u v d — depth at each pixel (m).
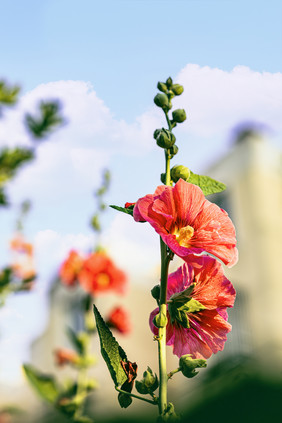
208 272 1.69
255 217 9.23
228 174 9.74
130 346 9.06
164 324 1.53
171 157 1.74
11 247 3.88
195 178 1.78
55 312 8.17
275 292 8.87
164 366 1.50
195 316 1.68
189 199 1.62
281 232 9.31
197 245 1.61
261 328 8.66
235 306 9.21
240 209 9.52
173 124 1.87
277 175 9.44
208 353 1.64
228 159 9.71
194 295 1.68
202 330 1.67
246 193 9.38
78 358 3.69
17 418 2.90
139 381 1.48
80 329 8.16
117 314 4.28
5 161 2.89
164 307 1.56
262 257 9.09
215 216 1.64
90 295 3.94
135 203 1.63
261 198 9.20
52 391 2.68
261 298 8.95
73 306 7.98
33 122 3.00
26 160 2.95
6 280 3.18
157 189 1.63
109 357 1.47
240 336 8.64
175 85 1.94
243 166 9.37
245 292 9.16
